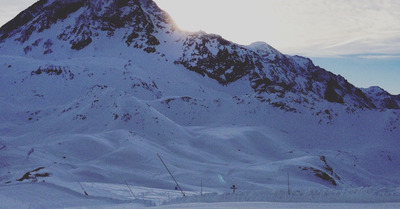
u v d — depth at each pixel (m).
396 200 17.98
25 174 80.50
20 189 38.38
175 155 139.62
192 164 124.06
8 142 160.25
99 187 59.31
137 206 30.00
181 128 178.00
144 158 119.56
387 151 199.50
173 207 20.31
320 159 143.25
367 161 185.50
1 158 103.94
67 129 181.88
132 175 97.56
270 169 118.00
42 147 125.06
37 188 38.81
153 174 105.19
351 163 173.25
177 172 107.69
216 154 154.75
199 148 159.38
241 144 170.50
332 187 114.81
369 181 155.38
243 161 148.75
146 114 177.50
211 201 22.28
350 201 18.48
